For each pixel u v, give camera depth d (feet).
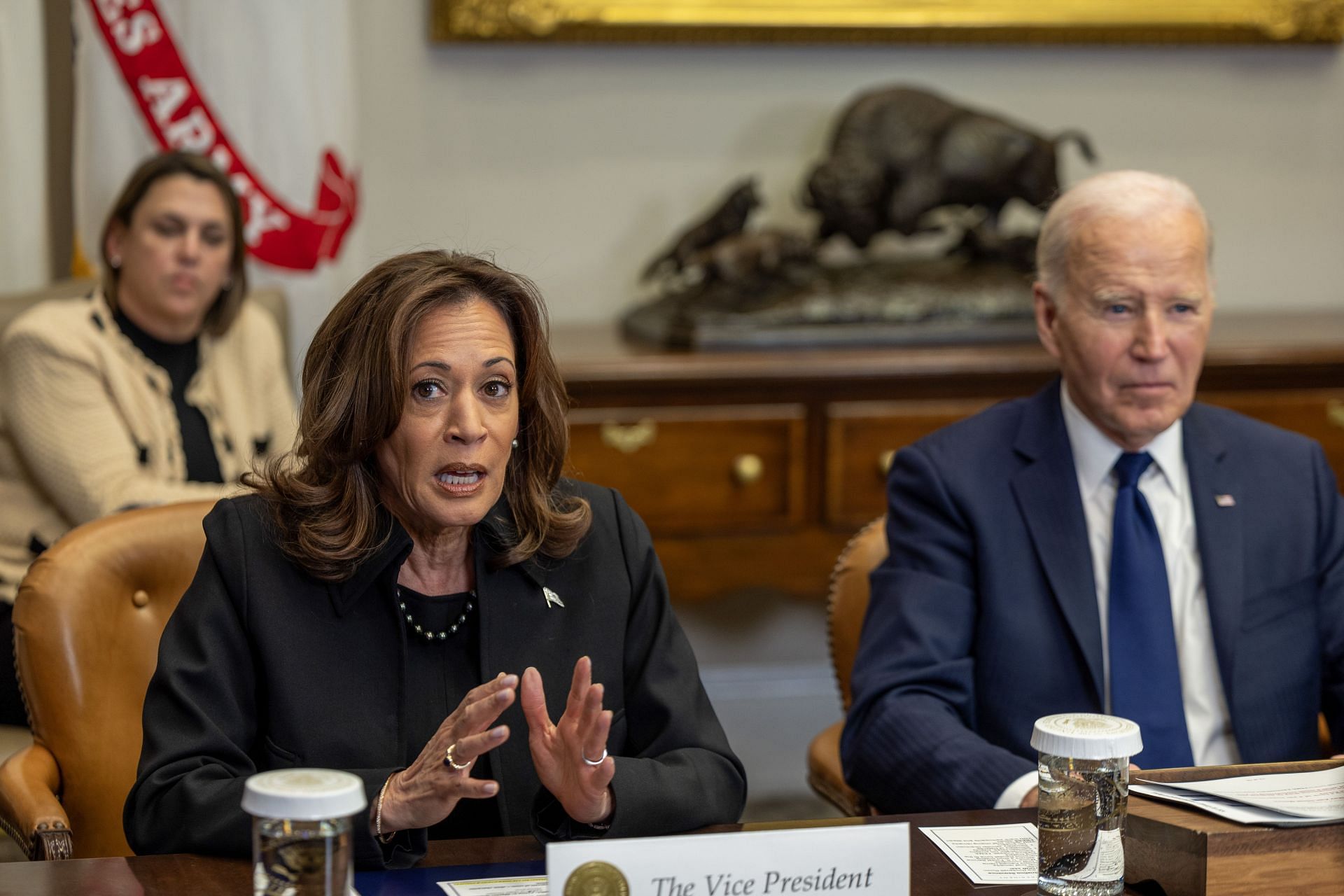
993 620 8.10
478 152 16.24
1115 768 5.08
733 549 13.92
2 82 13.57
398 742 6.35
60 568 7.72
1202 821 5.16
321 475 6.43
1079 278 8.13
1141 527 8.17
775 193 16.72
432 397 6.23
